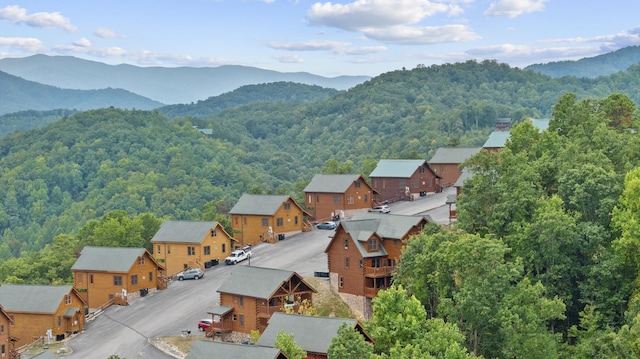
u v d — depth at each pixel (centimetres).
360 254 9112
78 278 10806
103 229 14125
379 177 14500
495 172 9150
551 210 8162
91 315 10194
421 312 6800
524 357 6850
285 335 6562
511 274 7119
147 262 10825
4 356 8619
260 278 8919
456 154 15112
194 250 11700
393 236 9181
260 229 12588
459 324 7100
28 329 9581
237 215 12850
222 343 6544
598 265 7938
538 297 7212
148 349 8606
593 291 7994
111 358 6712
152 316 9744
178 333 8988
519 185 8669
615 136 9800
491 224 8606
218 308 8994
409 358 6053
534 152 10131
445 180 15125
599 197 8500
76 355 8669
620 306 7856
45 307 9531
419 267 7844
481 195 9000
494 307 7044
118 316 9975
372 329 6888
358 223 9419
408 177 14138
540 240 7969
